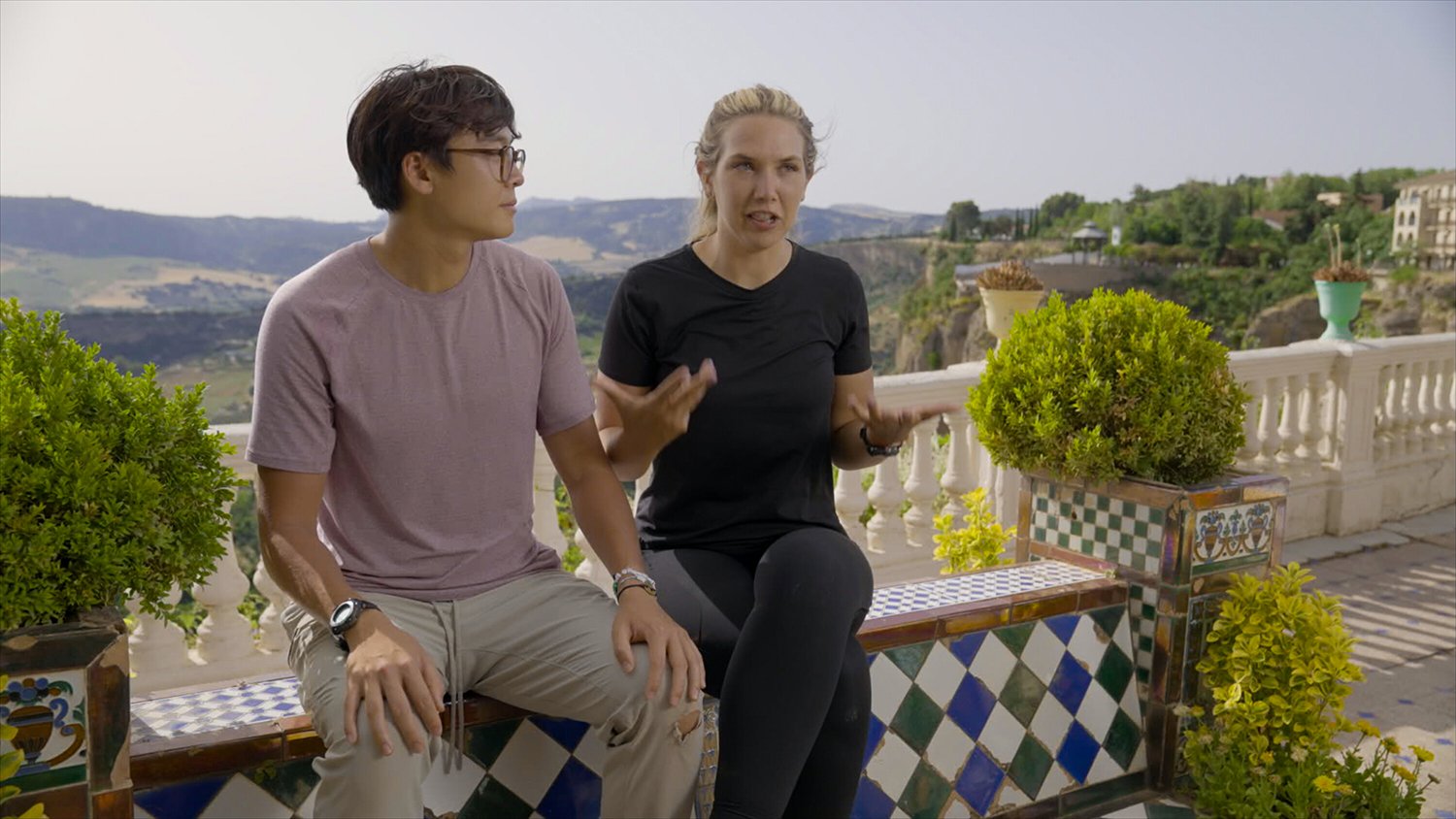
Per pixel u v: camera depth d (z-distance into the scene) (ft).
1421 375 22.75
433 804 6.55
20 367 5.56
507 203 6.09
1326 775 9.15
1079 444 9.85
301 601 5.82
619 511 6.77
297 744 6.15
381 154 5.88
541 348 6.62
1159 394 9.74
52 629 5.20
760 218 7.49
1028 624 9.32
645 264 7.95
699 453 7.66
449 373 6.23
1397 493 22.40
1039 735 9.33
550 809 6.89
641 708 5.88
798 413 7.66
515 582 6.51
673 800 6.10
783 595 6.54
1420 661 14.48
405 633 5.72
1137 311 10.18
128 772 5.45
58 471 5.24
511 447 6.49
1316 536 21.03
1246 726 9.45
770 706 6.31
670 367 7.75
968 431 15.66
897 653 8.60
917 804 8.68
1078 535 10.38
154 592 5.68
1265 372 19.80
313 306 5.96
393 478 6.23
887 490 15.43
